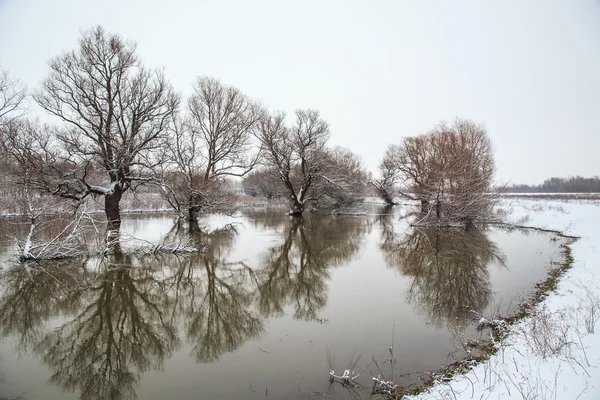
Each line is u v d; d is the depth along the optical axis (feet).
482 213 89.92
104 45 66.74
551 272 43.11
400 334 27.61
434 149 108.99
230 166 103.35
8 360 24.94
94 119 68.49
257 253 59.36
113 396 20.33
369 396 19.21
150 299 37.40
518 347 22.79
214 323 31.24
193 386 21.13
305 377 21.63
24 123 63.46
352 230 88.63
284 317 32.12
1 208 73.00
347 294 38.24
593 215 95.66
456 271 46.80
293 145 126.62
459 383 19.15
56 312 33.68
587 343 21.29
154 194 142.82
